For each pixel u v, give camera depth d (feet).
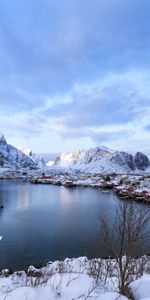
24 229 155.02
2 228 157.58
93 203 264.11
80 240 129.39
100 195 342.23
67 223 170.71
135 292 16.90
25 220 181.88
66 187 481.05
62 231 149.07
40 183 584.40
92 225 163.12
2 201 278.26
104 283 19.15
